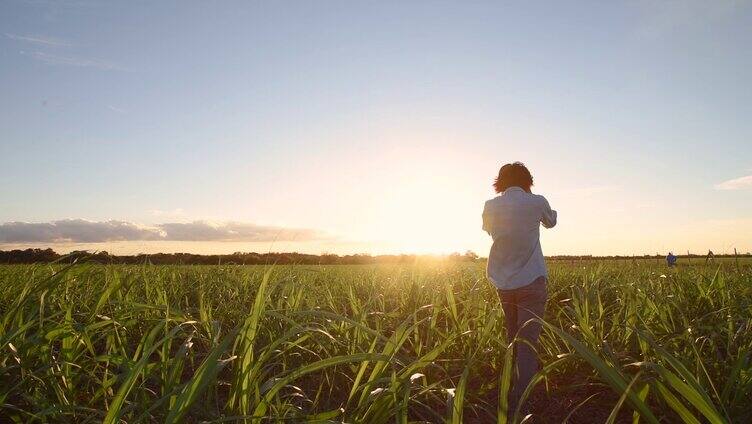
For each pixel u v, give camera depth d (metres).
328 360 2.60
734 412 3.30
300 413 2.95
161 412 2.84
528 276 4.38
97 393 3.16
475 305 5.32
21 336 3.36
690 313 5.70
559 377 4.80
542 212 4.54
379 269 12.45
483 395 4.39
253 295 7.28
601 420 3.85
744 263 8.66
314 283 8.62
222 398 3.87
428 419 3.70
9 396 3.38
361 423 2.69
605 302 6.96
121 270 6.48
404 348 5.44
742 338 4.38
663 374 2.04
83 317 4.64
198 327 4.89
